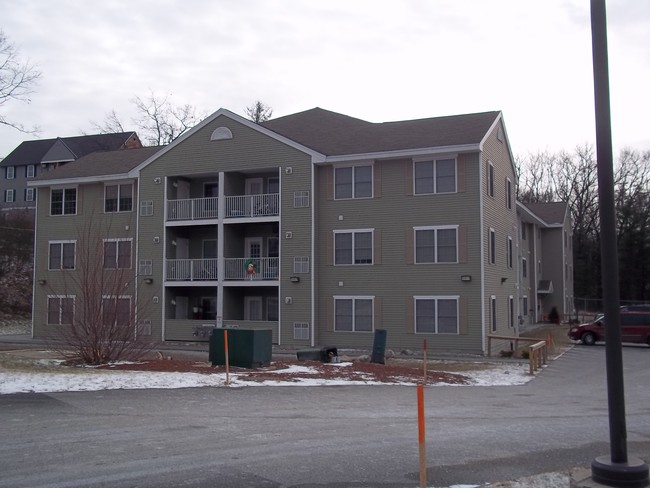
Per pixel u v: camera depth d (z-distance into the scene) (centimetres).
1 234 5228
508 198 3438
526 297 4522
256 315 3353
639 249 6706
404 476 766
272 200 3177
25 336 3788
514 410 1333
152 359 2008
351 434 1005
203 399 1319
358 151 3000
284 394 1440
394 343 2919
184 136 3328
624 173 7019
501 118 3259
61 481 711
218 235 3244
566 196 7481
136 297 2402
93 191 3594
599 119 755
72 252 3594
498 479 764
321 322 3055
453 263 2847
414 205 2925
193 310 3484
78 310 1944
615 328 734
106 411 1146
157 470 763
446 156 2877
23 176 8075
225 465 794
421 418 652
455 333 2828
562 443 979
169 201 3366
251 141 3192
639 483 706
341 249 3044
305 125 3550
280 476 752
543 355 2472
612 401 732
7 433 954
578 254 7269
